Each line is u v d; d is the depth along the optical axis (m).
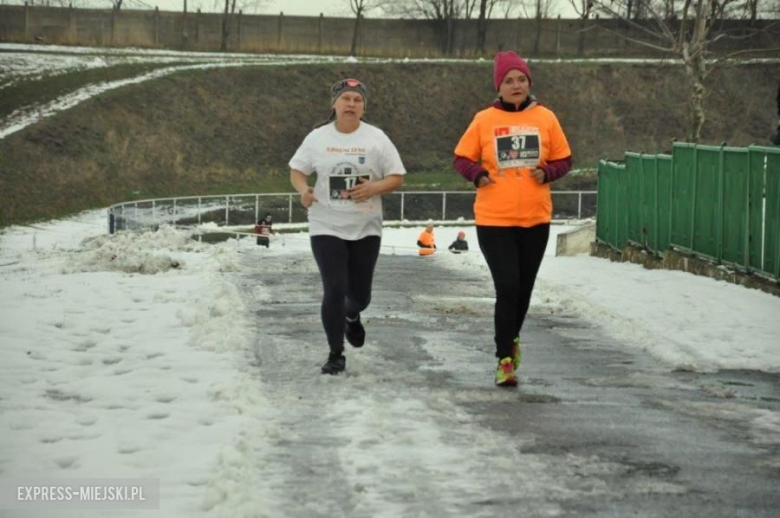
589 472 8.02
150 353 12.48
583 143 90.38
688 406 10.45
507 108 11.43
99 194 68.88
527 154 11.30
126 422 9.33
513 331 11.30
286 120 86.50
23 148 69.69
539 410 10.12
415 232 63.38
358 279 11.75
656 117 93.19
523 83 11.36
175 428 9.13
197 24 106.19
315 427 9.22
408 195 68.69
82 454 8.30
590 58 105.38
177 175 76.06
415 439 8.84
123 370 11.58
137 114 79.31
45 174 68.00
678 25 61.16
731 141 91.94
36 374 11.31
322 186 11.52
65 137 72.88
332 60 97.75
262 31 108.19
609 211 31.69
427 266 26.44
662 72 96.00
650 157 27.06
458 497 7.39
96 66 85.06
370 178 11.57
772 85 94.88
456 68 95.25
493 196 11.34
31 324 14.15
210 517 6.81
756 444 8.97
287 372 11.64
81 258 22.62
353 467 8.05
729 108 93.81
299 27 108.75
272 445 8.66
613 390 11.23
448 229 65.00
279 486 7.60
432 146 88.69
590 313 16.70
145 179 73.50
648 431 9.34
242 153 81.50
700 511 7.16
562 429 9.34
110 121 77.06
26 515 6.91
